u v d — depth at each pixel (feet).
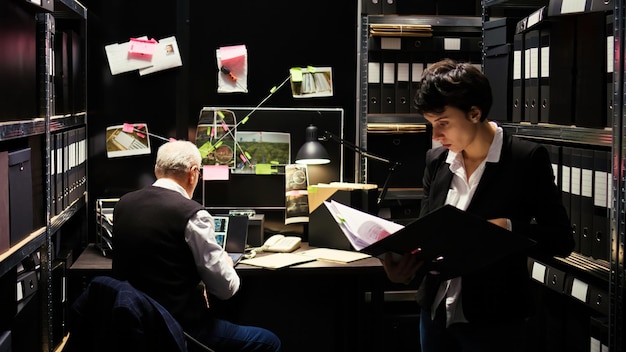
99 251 11.47
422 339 7.26
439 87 6.31
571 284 8.86
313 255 11.15
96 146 12.09
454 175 6.94
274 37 12.26
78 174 11.12
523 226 6.29
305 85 12.30
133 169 12.16
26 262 8.73
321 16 12.30
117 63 11.97
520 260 6.59
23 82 8.02
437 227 5.92
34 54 8.46
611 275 7.61
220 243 11.13
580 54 8.33
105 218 11.07
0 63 7.19
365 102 12.03
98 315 7.69
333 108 12.39
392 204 12.33
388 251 6.46
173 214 8.52
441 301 6.87
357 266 10.58
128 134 12.09
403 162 12.34
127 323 7.28
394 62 12.05
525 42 9.77
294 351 12.20
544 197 6.49
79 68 11.43
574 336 9.16
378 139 12.30
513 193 6.52
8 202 7.48
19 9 7.82
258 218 11.70
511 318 6.59
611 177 7.72
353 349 12.19
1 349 7.00
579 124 8.38
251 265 10.59
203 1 12.10
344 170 12.48
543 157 6.50
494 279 6.54
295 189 12.21
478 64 12.16
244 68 12.22
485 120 6.68
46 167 8.84
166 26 12.07
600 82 7.97
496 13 12.03
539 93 9.41
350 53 12.37
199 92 12.21
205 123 12.14
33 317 8.63
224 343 9.04
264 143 12.26
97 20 11.95
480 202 6.64
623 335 7.51
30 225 8.21
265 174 12.32
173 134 12.17
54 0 9.29
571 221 8.82
